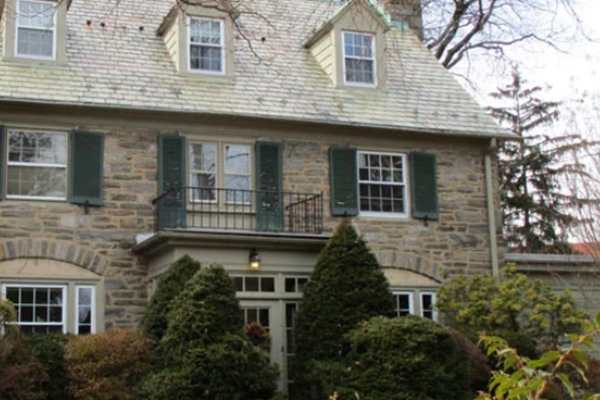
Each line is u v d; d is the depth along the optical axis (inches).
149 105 608.1
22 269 566.9
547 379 141.9
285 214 636.1
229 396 475.8
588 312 628.7
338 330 546.9
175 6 650.8
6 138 576.4
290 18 761.0
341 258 563.8
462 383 508.4
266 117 636.7
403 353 496.4
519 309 588.4
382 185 675.4
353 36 711.7
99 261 587.8
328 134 666.2
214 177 628.1
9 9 602.2
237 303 507.8
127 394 486.6
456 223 688.4
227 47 663.1
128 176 605.3
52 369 494.0
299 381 552.1
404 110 698.2
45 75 601.3
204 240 567.8
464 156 705.6
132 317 590.2
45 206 580.1
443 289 634.2
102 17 681.0
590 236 764.6
